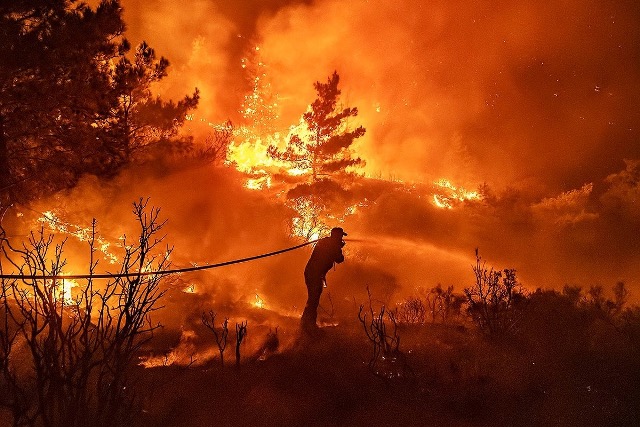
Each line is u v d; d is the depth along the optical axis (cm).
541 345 789
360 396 686
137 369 741
